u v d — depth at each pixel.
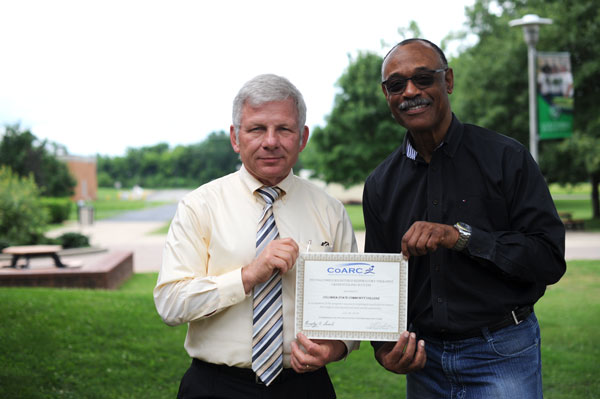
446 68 2.48
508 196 2.41
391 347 2.48
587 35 23.22
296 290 2.23
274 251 2.17
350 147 25.42
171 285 2.27
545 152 24.83
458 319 2.43
